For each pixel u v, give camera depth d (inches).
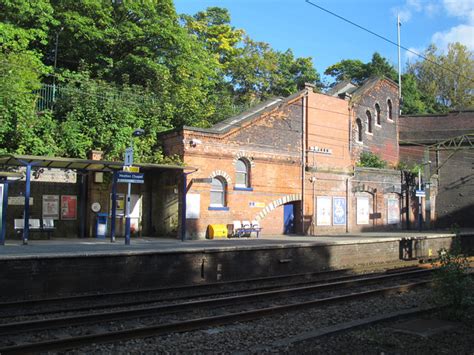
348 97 1194.0
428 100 2154.3
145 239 825.5
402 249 888.3
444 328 332.2
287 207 1031.6
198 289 549.3
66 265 493.0
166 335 333.4
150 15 1224.2
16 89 815.7
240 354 271.7
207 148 890.7
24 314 396.8
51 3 1141.1
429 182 1277.1
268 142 987.9
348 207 1135.0
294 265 698.8
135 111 973.8
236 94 1801.2
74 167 744.3
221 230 876.6
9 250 545.3
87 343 307.6
